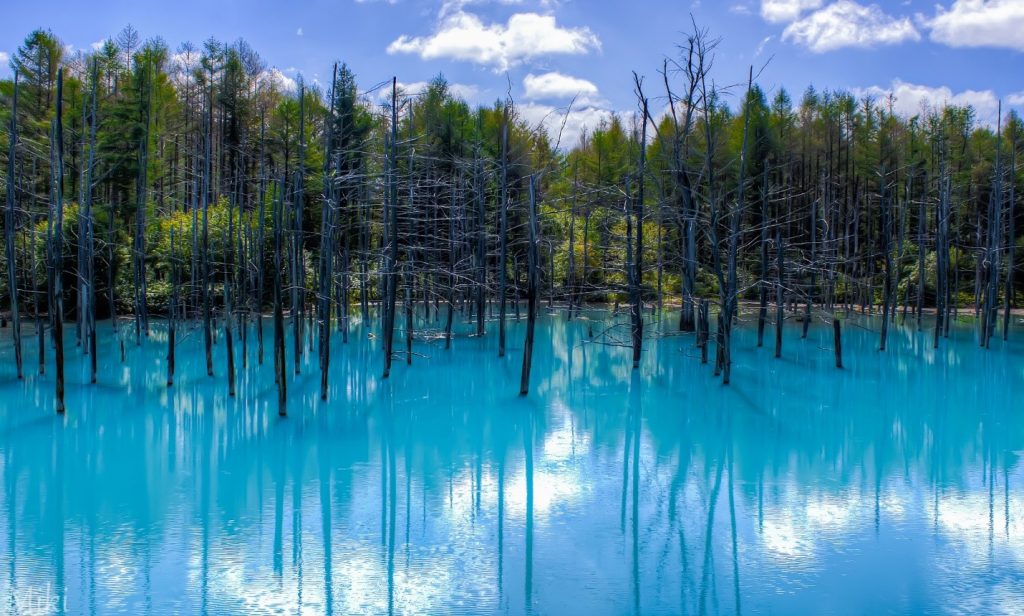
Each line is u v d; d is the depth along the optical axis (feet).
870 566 37.68
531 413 73.56
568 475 53.67
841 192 198.18
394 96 79.46
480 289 124.88
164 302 147.13
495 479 52.80
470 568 37.63
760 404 77.46
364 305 130.41
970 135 209.87
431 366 100.07
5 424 67.05
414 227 124.67
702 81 84.33
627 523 44.09
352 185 86.69
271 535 41.98
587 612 33.12
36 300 102.78
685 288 108.88
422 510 46.26
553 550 40.09
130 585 35.53
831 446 61.46
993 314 116.88
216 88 146.00
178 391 81.10
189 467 55.26
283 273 125.49
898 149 179.73
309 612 33.01
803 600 34.19
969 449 60.18
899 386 86.53
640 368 99.09
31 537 41.45
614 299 173.68
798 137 196.03
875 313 168.45
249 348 110.93
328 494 49.34
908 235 180.96
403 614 32.91
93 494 49.06
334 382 87.76
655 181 110.22
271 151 134.92
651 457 58.23
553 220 149.89
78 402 75.31
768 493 49.60
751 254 145.38
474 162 116.16
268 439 63.21
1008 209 136.15
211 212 139.95
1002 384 87.71
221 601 33.96
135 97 139.33
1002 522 43.91
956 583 35.81
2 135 119.75
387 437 64.34
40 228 125.80
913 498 48.26
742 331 135.13
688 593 34.78
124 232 142.72
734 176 158.81
